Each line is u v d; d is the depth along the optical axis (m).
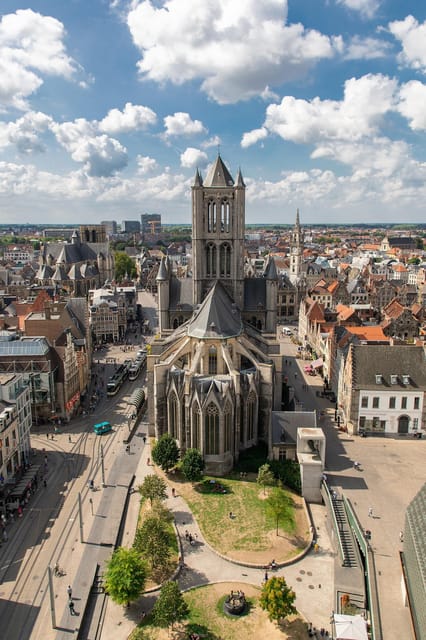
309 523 74.38
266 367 96.31
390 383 100.94
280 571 64.62
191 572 64.56
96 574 64.75
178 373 95.00
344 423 108.25
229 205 119.00
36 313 151.25
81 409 122.31
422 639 46.56
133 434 107.75
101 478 88.38
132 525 75.12
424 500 56.69
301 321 191.12
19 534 72.69
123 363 162.12
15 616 57.91
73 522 75.56
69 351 118.25
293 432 89.38
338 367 122.06
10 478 85.19
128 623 56.94
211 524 74.00
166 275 123.69
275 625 55.66
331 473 86.06
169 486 84.81
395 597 56.62
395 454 93.81
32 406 113.12
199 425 88.25
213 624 56.03
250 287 126.50
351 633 50.03
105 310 194.50
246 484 85.06
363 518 72.69
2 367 111.31
